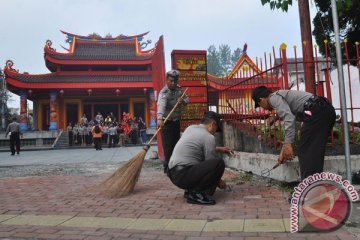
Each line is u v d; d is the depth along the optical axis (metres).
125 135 28.56
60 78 34.72
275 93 4.46
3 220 4.12
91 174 8.16
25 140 32.00
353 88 11.30
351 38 8.51
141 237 3.40
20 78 33.09
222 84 8.49
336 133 5.84
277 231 3.45
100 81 34.91
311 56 5.93
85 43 38.25
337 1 6.45
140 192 5.55
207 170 4.59
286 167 5.38
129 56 37.28
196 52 9.34
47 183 6.88
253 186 5.67
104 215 4.25
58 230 3.69
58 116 36.69
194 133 4.85
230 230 3.53
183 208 4.47
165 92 6.70
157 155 10.83
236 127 7.49
